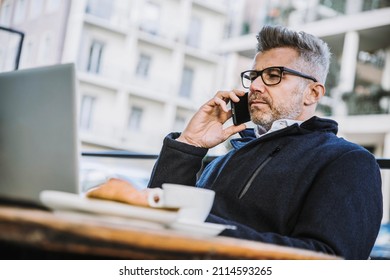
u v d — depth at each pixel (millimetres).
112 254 765
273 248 953
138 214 881
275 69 1796
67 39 20922
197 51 25625
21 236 731
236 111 1835
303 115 1832
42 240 729
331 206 1404
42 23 19312
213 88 25734
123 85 23828
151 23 24750
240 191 1629
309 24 17234
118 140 23828
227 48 20297
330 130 1749
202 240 826
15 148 1001
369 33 16547
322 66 1861
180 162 1705
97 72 23422
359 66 17297
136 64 24344
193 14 25641
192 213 989
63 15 20594
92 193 956
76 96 985
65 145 981
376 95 15844
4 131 1008
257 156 1681
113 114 23859
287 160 1620
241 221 1593
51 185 981
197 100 25375
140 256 783
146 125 24594
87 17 22250
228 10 26094
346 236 1370
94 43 23031
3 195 1003
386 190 16016
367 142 16688
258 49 1872
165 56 25141
